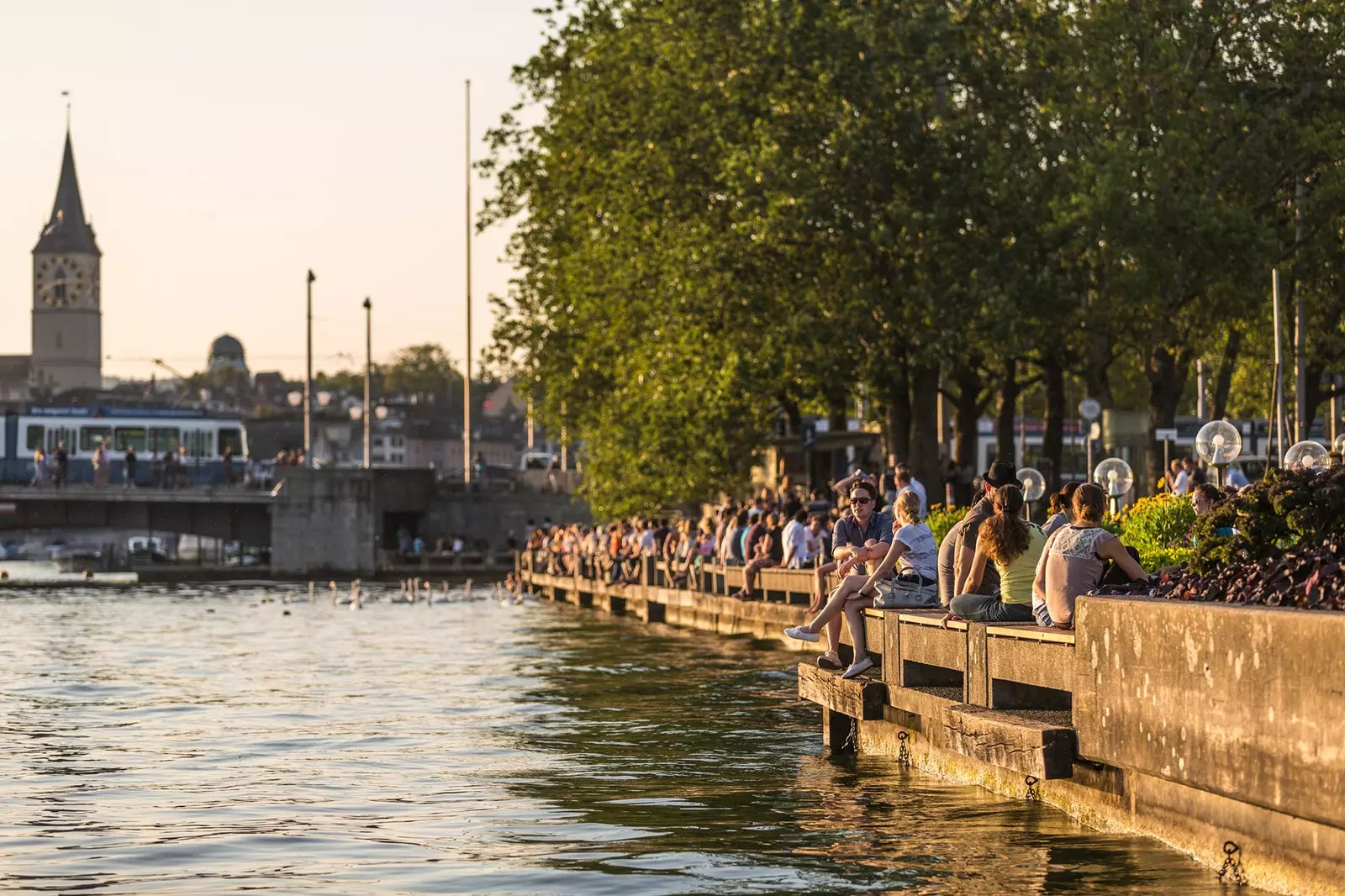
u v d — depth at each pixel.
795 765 20.81
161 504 99.62
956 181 48.84
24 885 14.13
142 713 28.83
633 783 19.78
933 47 48.31
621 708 28.39
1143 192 51.03
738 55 50.78
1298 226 55.25
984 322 48.56
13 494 97.31
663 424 53.47
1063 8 55.28
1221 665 11.87
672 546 55.28
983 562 17.58
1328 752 10.58
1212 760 11.98
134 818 17.66
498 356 66.00
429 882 14.18
